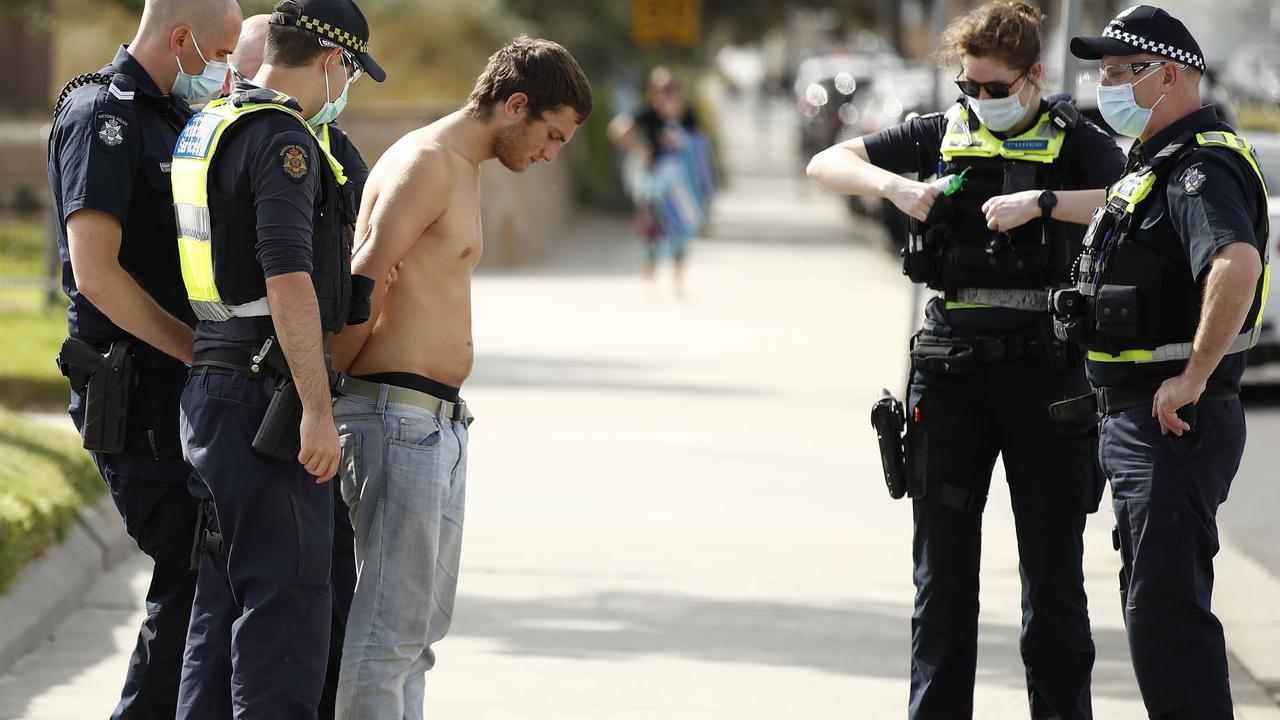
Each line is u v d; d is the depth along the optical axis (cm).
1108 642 2322
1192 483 1580
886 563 2731
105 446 1655
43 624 2253
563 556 2736
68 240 1602
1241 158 1572
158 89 1647
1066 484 1722
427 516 1579
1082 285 1625
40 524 2433
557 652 2238
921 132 1794
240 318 1519
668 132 6469
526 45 1591
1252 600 2525
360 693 1580
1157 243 1587
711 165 6550
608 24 9988
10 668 2122
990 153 1719
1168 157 1575
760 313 6075
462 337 1606
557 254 8375
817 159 1814
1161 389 1571
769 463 3497
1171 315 1586
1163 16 1596
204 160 1509
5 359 4078
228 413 1511
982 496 1758
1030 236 1703
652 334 5481
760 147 17450
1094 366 1641
